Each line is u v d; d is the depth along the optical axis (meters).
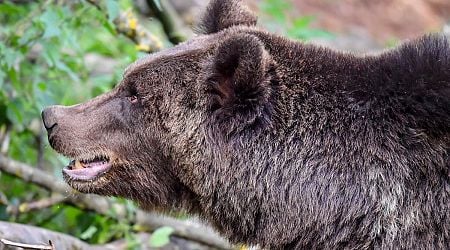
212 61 10.21
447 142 9.81
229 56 10.02
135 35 14.65
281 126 10.21
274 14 18.44
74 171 11.01
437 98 9.77
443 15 29.31
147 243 13.77
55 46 13.62
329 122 10.16
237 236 10.70
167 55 10.69
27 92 14.13
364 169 10.02
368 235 10.01
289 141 10.19
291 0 27.00
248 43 9.90
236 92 10.16
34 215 14.02
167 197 10.95
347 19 27.28
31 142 14.91
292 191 10.19
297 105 10.21
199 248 14.30
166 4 15.25
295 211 10.20
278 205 10.26
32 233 11.74
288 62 10.34
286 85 10.26
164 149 10.66
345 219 10.06
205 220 11.03
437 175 9.85
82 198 13.66
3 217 13.52
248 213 10.43
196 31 11.74
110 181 10.92
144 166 10.80
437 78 9.87
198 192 10.62
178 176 10.73
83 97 14.76
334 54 10.46
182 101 10.48
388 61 10.23
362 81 10.21
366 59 10.38
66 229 14.11
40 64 14.94
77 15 14.05
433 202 9.85
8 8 14.14
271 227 10.37
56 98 14.54
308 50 10.45
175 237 14.19
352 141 10.07
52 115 10.98
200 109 10.40
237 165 10.31
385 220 9.94
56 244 11.93
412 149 9.89
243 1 11.89
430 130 9.82
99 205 13.80
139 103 10.70
